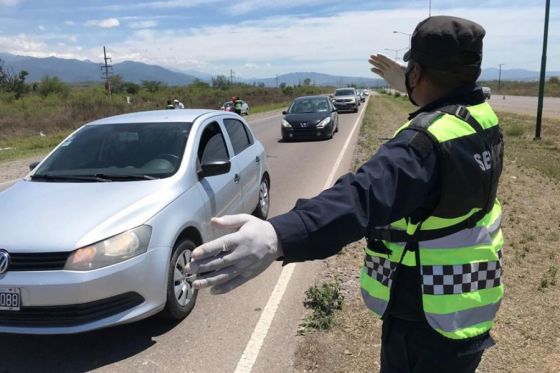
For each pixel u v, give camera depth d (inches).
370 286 64.2
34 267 130.2
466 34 56.1
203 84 3390.7
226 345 140.9
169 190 159.2
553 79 3307.1
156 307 142.0
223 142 214.5
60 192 159.6
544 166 402.3
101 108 1247.5
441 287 57.7
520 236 226.5
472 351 59.6
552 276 178.7
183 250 156.3
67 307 129.3
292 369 126.9
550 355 129.0
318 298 160.1
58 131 963.3
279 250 44.7
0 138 850.8
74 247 130.3
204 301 169.8
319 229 44.8
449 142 52.6
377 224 47.9
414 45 59.1
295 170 433.4
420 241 57.8
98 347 142.6
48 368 133.3
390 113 1154.7
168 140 185.8
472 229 58.4
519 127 668.1
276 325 150.6
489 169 57.1
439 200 54.2
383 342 65.0
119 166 175.3
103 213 142.3
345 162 460.4
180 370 130.0
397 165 49.2
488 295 59.7
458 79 57.7
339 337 140.6
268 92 2945.4
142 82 3257.9
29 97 1947.6
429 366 60.2
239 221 45.3
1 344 146.3
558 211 268.8
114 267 132.2
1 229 137.9
